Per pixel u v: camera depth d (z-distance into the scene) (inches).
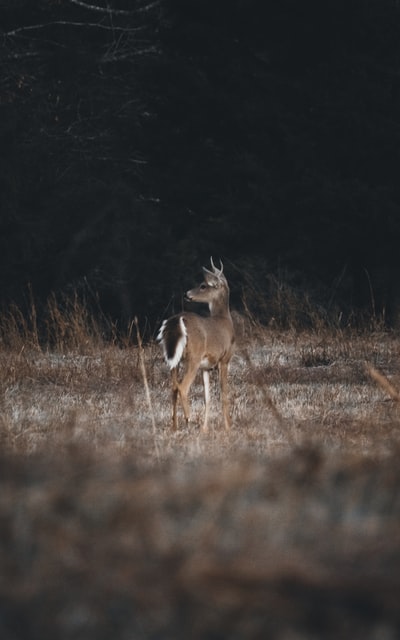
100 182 2172.7
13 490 406.6
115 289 2082.9
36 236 1989.4
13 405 925.8
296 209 2090.3
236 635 287.0
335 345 1443.2
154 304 2140.7
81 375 1171.9
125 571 319.6
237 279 2203.5
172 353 784.9
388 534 357.4
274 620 294.4
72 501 389.7
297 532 362.3
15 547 349.1
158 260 2155.5
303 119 2165.4
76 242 2037.4
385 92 2153.1
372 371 768.3
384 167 2171.5
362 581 310.7
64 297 1948.8
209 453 602.9
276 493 416.2
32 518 369.1
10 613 299.1
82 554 333.4
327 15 2177.7
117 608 301.4
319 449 524.1
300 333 1603.1
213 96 2198.6
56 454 551.5
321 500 416.8
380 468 462.3
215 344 808.9
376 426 729.0
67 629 290.2
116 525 358.0
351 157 2165.4
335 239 2085.4
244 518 374.0
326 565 327.6
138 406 921.5
